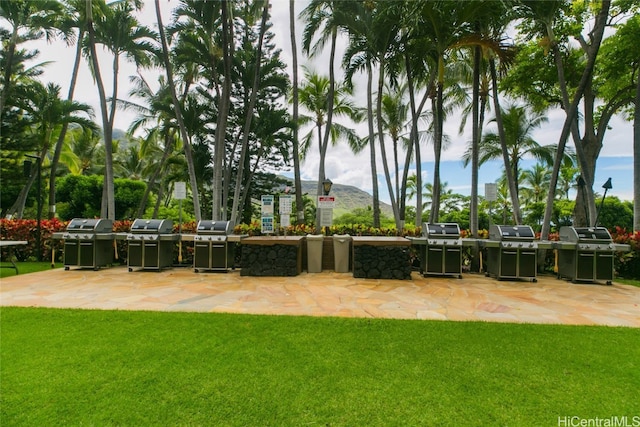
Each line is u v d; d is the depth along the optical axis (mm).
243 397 2354
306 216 21828
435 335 3570
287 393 2406
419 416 2160
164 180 16766
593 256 6668
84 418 2092
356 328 3768
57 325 3773
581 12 9266
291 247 7219
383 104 14922
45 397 2311
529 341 3426
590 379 2650
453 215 23984
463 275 7566
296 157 12555
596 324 4055
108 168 10469
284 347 3207
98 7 10242
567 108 7914
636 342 3416
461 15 7426
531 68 10367
